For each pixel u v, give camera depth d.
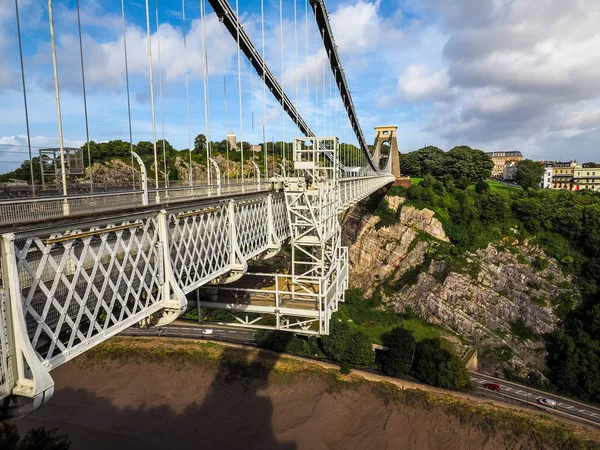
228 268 17.95
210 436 31.88
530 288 47.91
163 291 12.61
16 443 24.03
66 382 37.66
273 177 24.33
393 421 32.53
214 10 21.30
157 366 38.81
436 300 48.72
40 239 8.23
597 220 48.69
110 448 30.69
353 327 44.22
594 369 36.69
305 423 32.22
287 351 40.06
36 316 8.00
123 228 10.68
